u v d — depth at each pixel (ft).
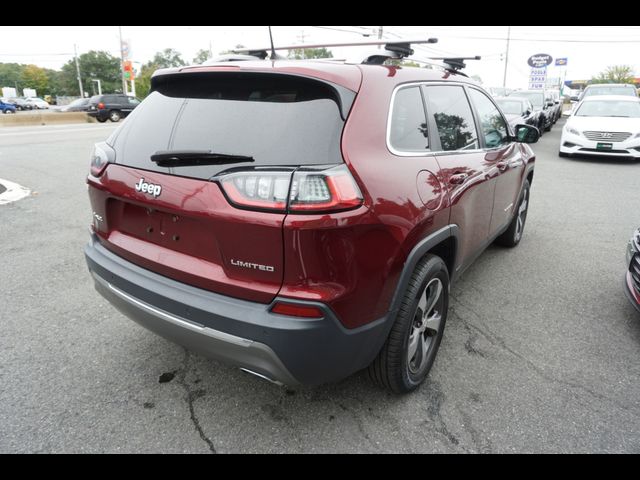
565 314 12.12
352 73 7.33
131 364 9.66
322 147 6.46
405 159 7.74
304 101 6.91
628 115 38.63
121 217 8.20
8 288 12.90
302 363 6.54
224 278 6.81
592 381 9.37
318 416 8.28
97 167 8.38
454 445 7.70
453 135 9.93
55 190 24.23
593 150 37.19
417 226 7.50
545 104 64.03
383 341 7.55
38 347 10.17
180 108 7.73
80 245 16.30
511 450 7.61
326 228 6.17
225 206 6.47
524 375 9.52
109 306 12.05
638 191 26.89
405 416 8.31
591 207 23.16
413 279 7.94
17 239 16.79
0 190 23.97
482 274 14.60
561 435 7.92
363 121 7.00
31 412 8.23
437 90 9.68
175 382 9.12
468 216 9.97
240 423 8.10
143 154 7.67
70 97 304.09
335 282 6.44
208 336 6.81
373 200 6.65
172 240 7.39
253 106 7.08
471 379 9.36
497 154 12.13
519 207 16.11
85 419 8.11
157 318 7.36
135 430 7.90
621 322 11.73
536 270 14.97
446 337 10.91
